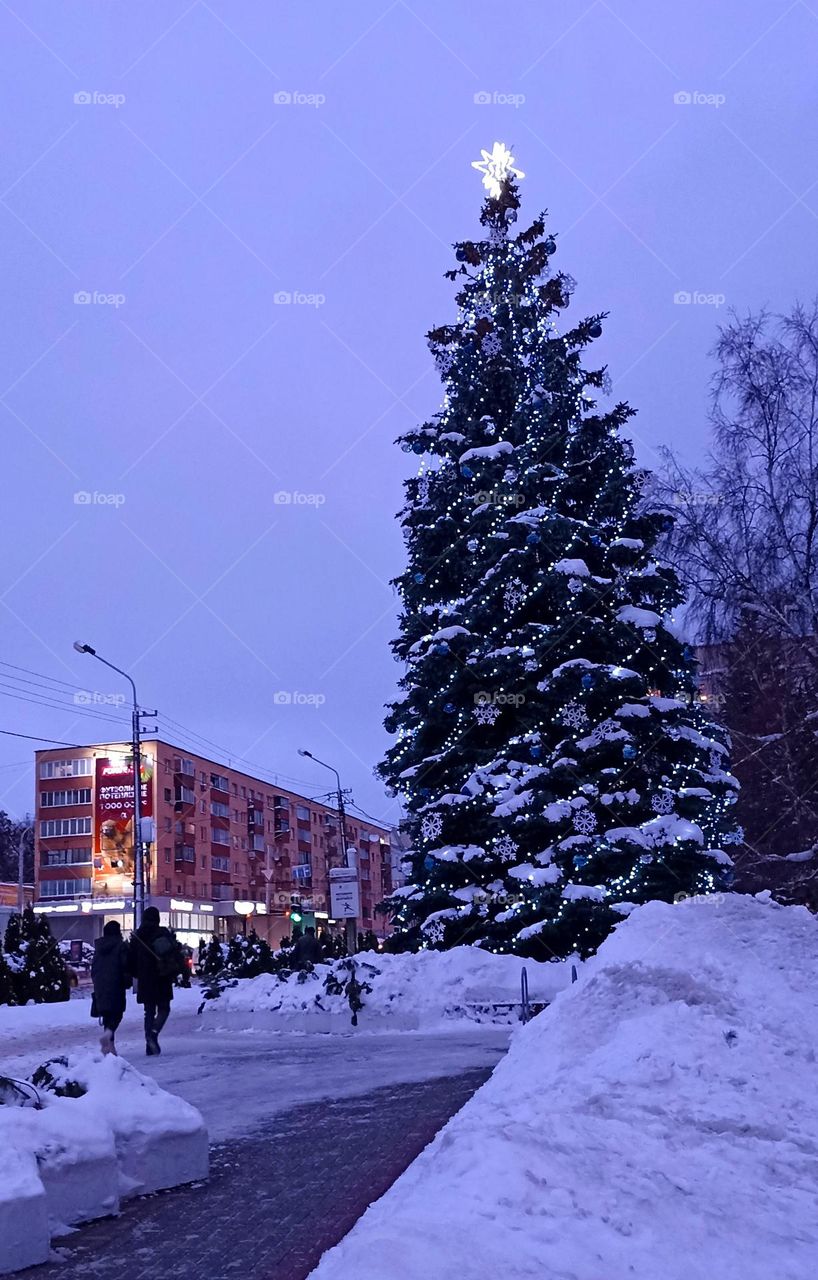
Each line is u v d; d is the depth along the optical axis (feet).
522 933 66.69
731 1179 17.90
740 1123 21.80
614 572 74.18
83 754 263.90
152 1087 23.65
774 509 75.61
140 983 50.11
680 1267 13.79
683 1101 23.41
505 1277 12.75
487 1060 42.65
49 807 263.90
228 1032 62.13
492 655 71.72
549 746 72.49
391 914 78.33
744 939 40.16
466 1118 22.47
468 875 73.77
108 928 47.78
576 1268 13.28
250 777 314.55
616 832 67.62
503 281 87.81
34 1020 72.49
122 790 253.03
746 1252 14.73
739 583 76.02
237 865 300.20
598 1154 18.42
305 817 348.18
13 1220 16.83
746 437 76.89
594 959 41.57
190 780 276.00
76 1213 19.38
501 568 73.51
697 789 70.59
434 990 60.23
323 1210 20.07
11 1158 17.92
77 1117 20.44
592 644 73.36
